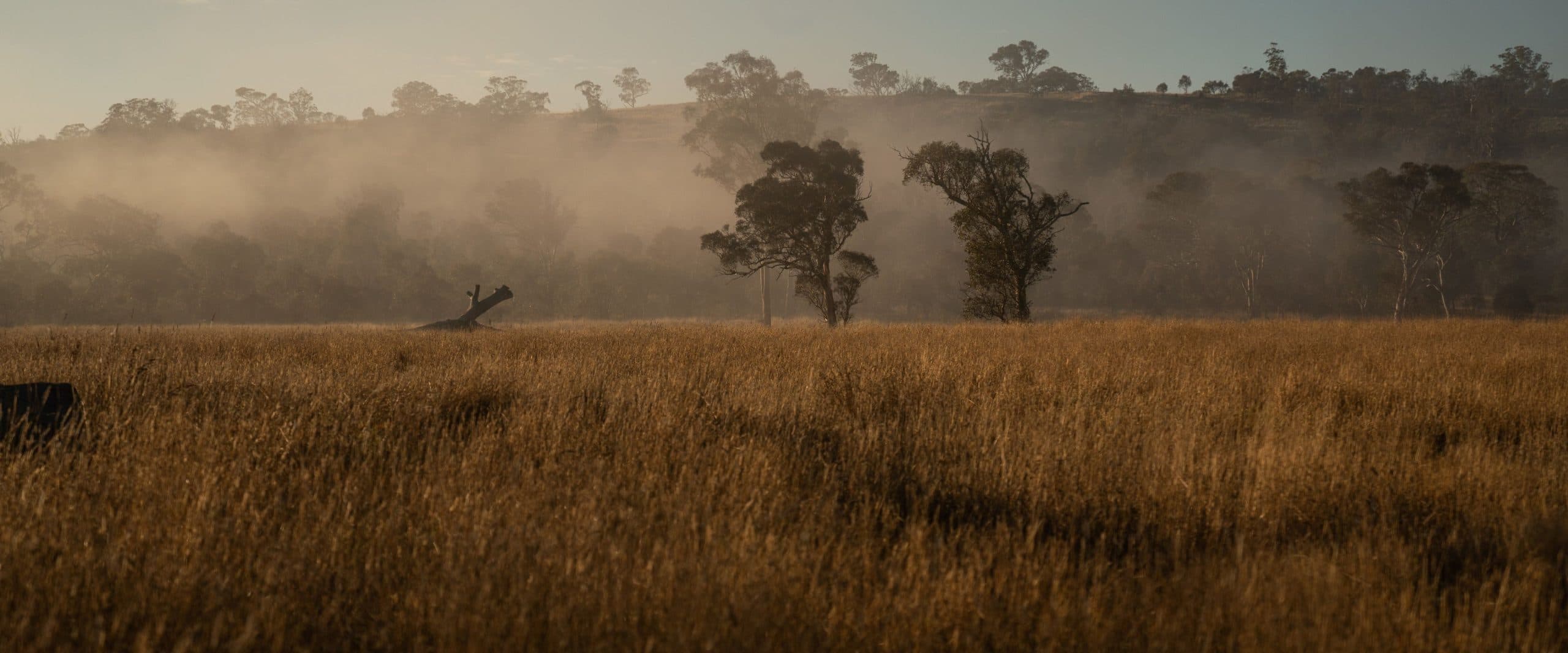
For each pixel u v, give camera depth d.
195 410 5.02
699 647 2.34
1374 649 2.52
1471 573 3.23
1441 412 6.34
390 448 4.44
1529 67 142.50
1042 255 28.28
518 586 2.58
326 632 2.49
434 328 19.92
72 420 4.50
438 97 152.12
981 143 28.47
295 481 3.60
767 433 4.91
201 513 3.01
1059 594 2.73
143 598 2.47
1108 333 15.06
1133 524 3.65
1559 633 2.76
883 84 155.00
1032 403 6.41
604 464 3.95
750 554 2.88
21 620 2.38
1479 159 104.94
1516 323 18.98
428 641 2.45
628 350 10.23
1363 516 3.69
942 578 2.79
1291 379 7.38
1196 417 5.79
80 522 2.99
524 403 5.82
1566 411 6.25
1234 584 2.90
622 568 2.74
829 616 2.54
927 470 4.17
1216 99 148.75
